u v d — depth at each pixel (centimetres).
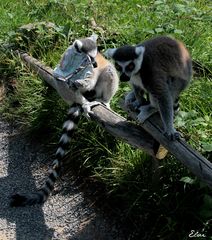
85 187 277
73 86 285
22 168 294
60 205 270
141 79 245
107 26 360
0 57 357
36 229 258
